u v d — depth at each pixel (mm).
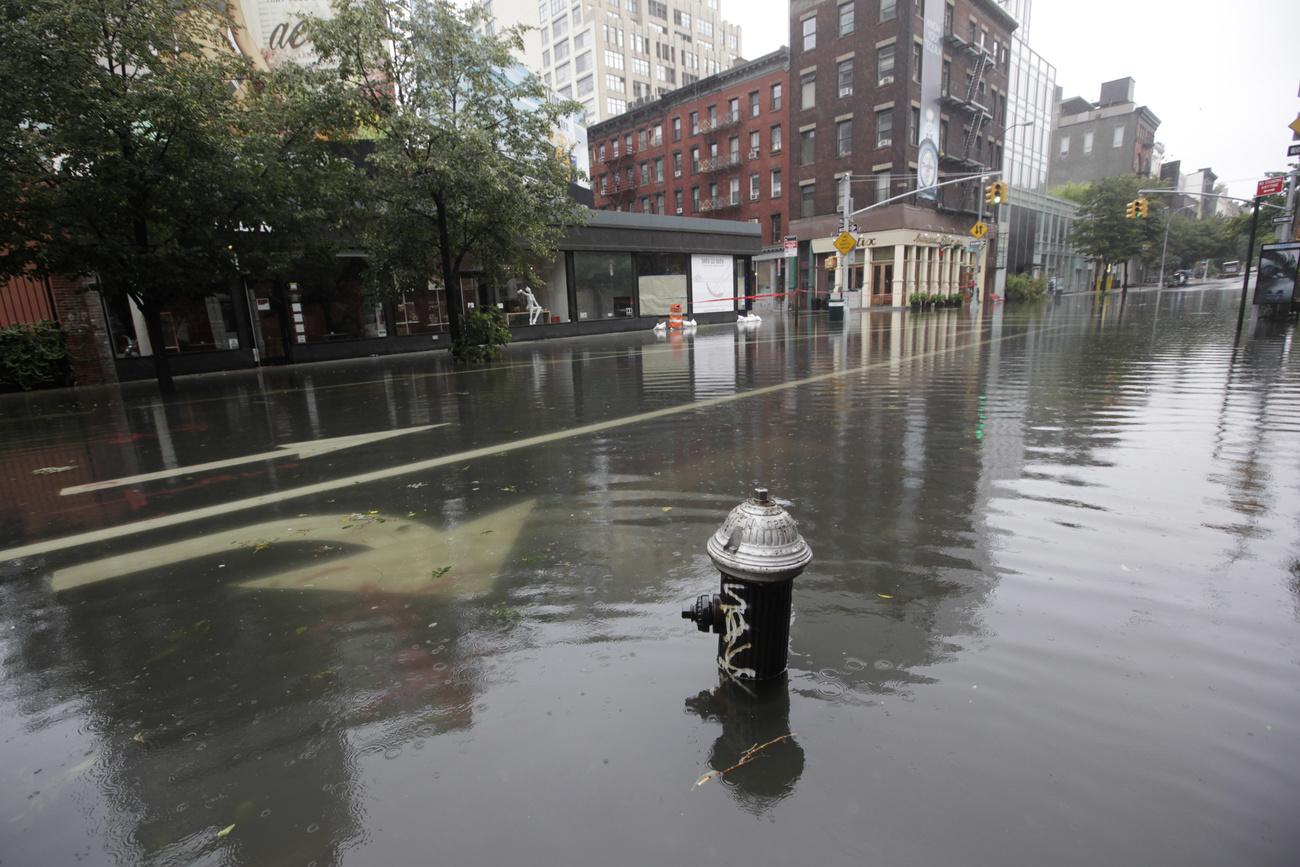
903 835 1368
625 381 9938
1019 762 1584
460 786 1572
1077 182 79062
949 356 11438
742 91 42188
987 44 43094
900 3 33875
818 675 1981
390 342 20203
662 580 2730
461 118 12180
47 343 13875
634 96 77000
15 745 1849
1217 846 1322
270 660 2236
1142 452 4547
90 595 2891
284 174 11648
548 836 1400
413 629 2400
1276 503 3445
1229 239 79562
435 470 4898
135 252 10281
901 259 36438
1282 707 1777
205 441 6688
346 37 11992
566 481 4387
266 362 17734
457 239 14703
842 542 3076
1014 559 2828
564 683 1993
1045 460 4426
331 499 4258
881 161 36250
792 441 5270
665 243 27406
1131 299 39625
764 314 36219
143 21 9875
